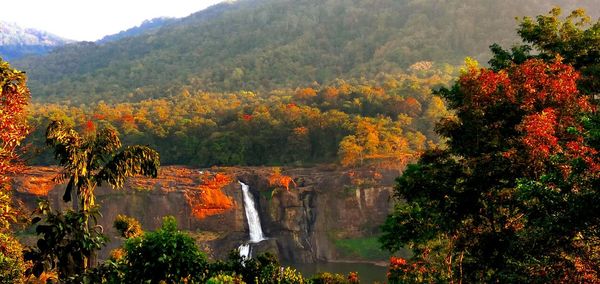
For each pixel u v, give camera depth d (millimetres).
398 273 19109
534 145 12094
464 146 16922
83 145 17156
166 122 111500
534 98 13883
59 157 17125
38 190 69688
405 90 111500
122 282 12570
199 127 107938
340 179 76125
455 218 16141
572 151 10352
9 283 12477
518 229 14125
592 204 9234
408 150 85000
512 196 14000
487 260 15555
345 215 74625
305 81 189375
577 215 9461
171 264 13031
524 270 10945
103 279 12172
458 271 17547
